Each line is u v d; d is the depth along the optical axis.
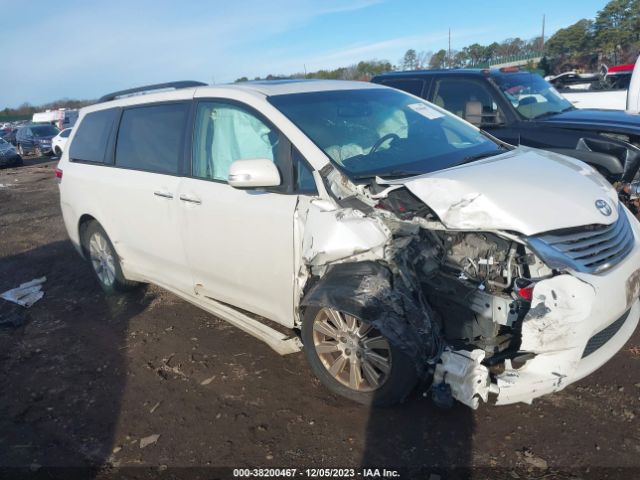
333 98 3.87
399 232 2.86
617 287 2.69
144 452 2.97
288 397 3.34
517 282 2.60
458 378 2.66
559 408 3.02
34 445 3.13
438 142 3.80
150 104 4.49
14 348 4.38
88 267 6.34
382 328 2.76
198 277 4.02
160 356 4.01
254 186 3.22
